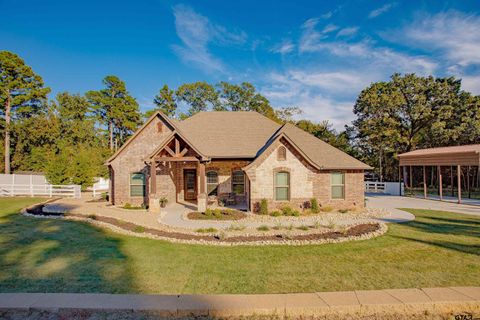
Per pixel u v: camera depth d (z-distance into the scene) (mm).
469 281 6641
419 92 37219
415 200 23562
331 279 6805
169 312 5094
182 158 17328
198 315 5117
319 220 14672
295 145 17188
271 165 17234
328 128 42438
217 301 5410
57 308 5160
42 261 8078
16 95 41406
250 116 24344
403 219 14805
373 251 9156
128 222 13914
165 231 12117
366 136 41031
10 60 39625
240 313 5141
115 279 6754
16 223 13844
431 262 8055
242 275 7082
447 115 34719
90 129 55656
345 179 18219
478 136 33781
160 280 6715
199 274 7141
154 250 9289
